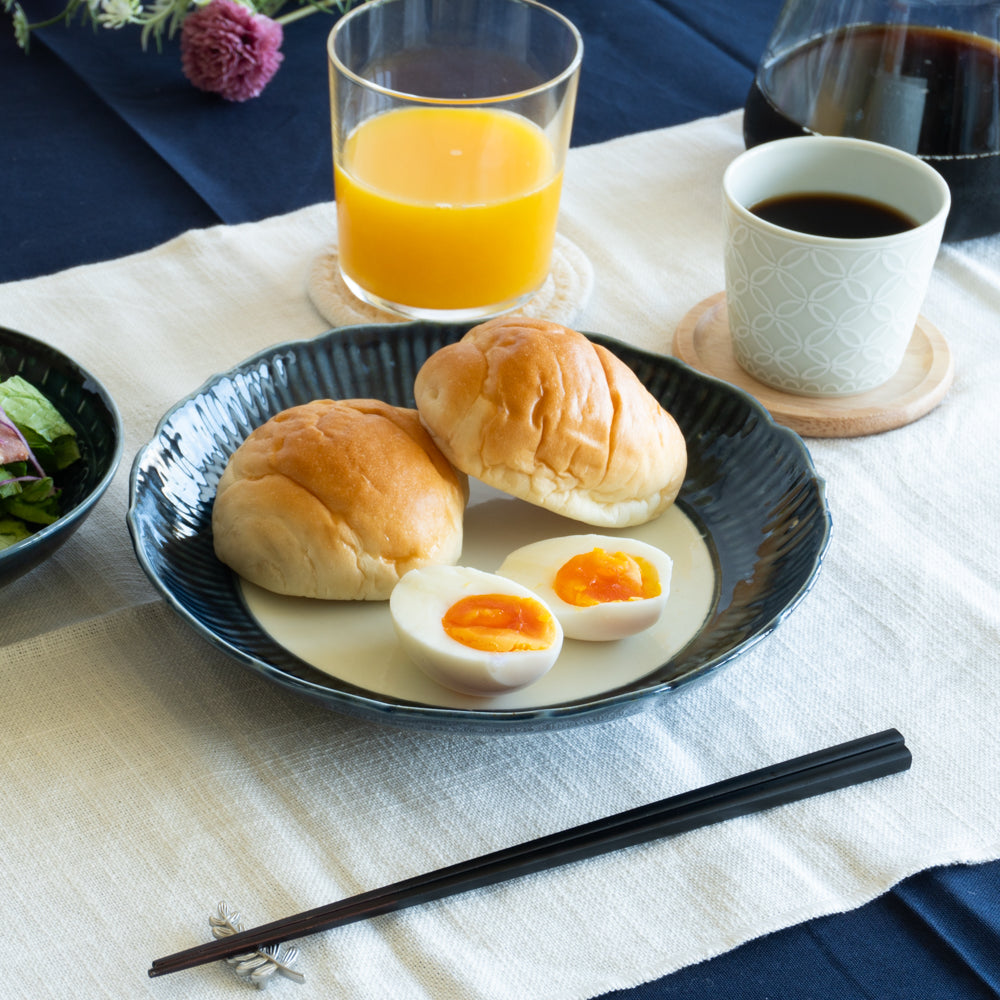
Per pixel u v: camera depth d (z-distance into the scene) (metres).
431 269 1.17
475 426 0.87
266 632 0.85
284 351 1.04
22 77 1.67
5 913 0.70
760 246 1.04
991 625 0.93
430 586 0.81
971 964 0.71
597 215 1.42
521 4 1.22
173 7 1.61
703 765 0.82
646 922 0.72
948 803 0.80
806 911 0.72
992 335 1.26
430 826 0.77
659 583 0.85
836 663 0.90
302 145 1.56
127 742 0.80
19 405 0.91
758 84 1.37
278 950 0.68
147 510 0.87
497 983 0.68
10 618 0.90
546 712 0.71
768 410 1.07
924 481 1.08
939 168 1.24
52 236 1.38
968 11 1.19
